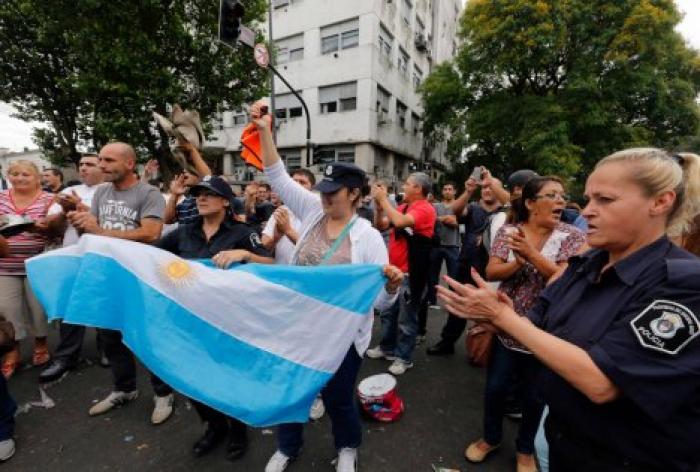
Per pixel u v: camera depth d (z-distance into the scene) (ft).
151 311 6.24
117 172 8.63
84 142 44.37
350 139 53.72
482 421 8.85
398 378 10.84
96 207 9.22
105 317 6.91
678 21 42.88
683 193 3.28
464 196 12.31
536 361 6.55
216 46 35.22
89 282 6.89
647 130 48.85
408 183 10.77
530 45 42.32
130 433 8.09
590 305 3.49
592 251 3.96
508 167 55.36
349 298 6.10
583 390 3.00
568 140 44.83
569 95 45.03
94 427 8.25
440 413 9.14
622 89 45.03
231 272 6.41
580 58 44.32
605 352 2.96
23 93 39.47
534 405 6.70
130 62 30.09
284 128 59.06
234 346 6.07
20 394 9.57
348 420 6.56
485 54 48.70
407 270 11.27
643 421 3.02
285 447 6.97
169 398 8.69
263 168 7.79
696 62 48.14
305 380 5.84
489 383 7.12
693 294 2.80
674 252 3.22
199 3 33.14
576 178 47.75
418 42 67.46
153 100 32.30
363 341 6.51
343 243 6.71
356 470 7.16
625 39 41.63
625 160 3.24
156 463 7.22
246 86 38.32
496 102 50.83
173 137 9.41
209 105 37.42
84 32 29.66
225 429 7.75
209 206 7.15
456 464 7.41
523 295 6.95
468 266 12.29
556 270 6.04
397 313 11.89
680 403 2.77
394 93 60.18
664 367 2.76
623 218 3.21
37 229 10.02
